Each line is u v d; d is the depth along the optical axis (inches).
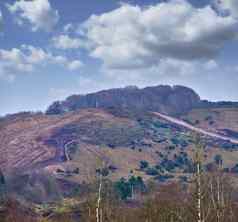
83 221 3420.3
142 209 3570.4
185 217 2524.6
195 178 2145.7
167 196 3567.9
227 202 3088.1
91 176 3403.1
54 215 4761.3
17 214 6254.9
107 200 3319.4
